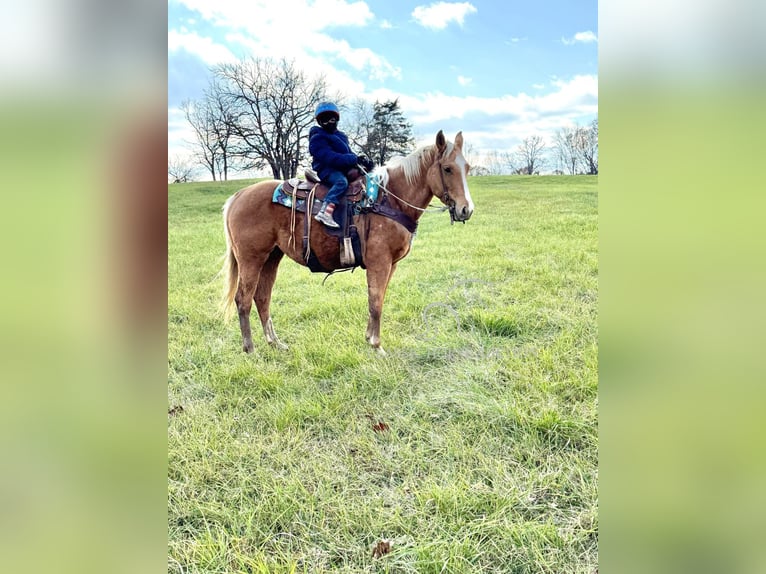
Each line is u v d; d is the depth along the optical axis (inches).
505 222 363.3
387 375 124.2
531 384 115.2
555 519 75.9
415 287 205.5
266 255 144.9
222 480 87.9
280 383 122.9
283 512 78.0
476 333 148.9
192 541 73.5
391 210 137.2
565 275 210.2
